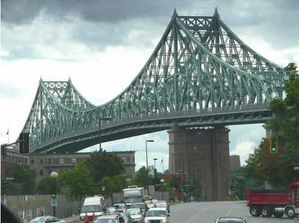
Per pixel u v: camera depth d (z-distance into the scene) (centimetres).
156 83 18988
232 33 18475
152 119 18700
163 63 19050
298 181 7144
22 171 17325
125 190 8881
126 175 13662
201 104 17675
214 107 17175
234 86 16562
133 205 7256
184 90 18338
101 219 3956
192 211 9512
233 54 18188
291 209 7081
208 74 17612
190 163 19275
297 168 6094
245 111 15825
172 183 18025
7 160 17188
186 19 19300
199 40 19012
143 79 19188
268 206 7569
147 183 14325
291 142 5800
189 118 18138
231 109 16375
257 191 7725
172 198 16488
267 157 7938
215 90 17362
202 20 19288
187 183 18662
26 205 6619
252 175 11944
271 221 6531
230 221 3359
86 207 6631
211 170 19475
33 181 17412
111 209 6606
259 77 15275
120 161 11200
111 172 10806
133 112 19025
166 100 18775
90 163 10769
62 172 9238
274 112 5628
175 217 7638
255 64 16900
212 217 7594
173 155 19225
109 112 19588
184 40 18612
